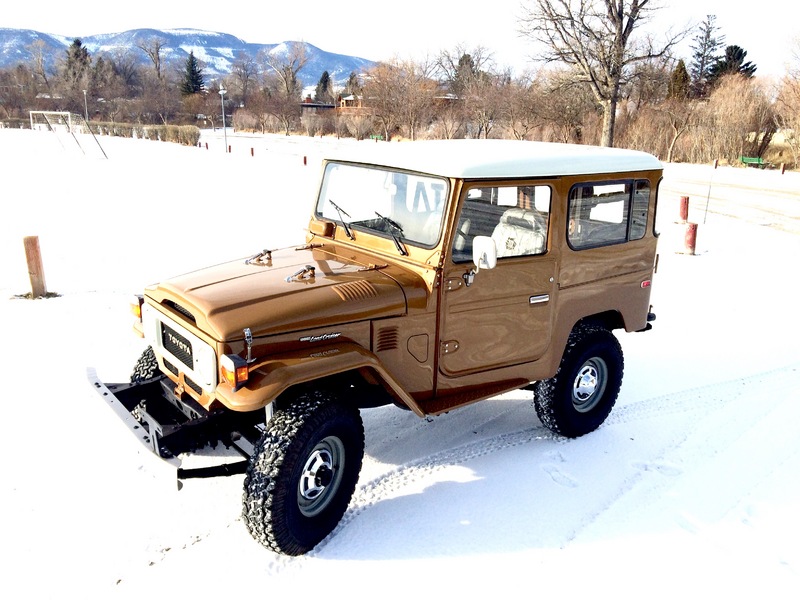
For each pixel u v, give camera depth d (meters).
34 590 3.33
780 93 38.53
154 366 4.49
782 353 7.22
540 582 3.55
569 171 4.41
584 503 4.29
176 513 3.98
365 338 3.85
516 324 4.46
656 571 3.67
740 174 30.28
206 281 3.94
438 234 3.98
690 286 9.94
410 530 3.94
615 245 4.94
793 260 12.05
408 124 57.06
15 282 8.70
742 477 4.66
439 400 4.29
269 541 3.49
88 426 4.93
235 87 114.38
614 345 5.14
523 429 5.31
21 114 88.75
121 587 3.37
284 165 28.00
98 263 9.73
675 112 40.12
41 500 4.03
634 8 26.25
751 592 3.53
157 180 20.69
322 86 110.81
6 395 5.38
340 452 3.80
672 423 5.48
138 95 106.56
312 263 4.26
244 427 3.91
